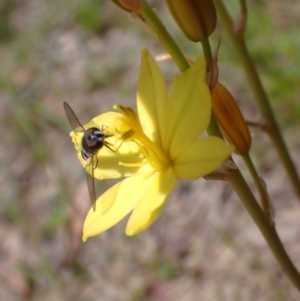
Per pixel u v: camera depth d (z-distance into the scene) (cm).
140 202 14
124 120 14
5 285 26
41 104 33
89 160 15
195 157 13
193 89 13
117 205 14
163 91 14
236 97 29
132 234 13
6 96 35
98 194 27
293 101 25
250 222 24
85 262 26
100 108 32
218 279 23
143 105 14
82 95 34
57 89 35
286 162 17
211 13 14
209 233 25
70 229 27
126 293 24
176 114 14
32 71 37
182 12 13
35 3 43
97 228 14
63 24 39
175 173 14
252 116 28
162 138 14
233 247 24
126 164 14
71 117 15
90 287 25
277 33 28
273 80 26
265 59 27
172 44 14
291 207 24
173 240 25
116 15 38
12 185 30
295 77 25
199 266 24
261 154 26
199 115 13
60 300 25
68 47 38
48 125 32
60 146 31
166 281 24
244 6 16
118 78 34
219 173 14
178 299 24
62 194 28
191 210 26
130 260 25
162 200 13
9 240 28
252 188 25
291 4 30
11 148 32
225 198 26
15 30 41
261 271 23
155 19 13
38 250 27
